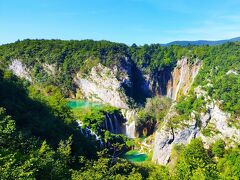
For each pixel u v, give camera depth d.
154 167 105.06
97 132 178.50
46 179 44.09
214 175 69.38
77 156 83.00
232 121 148.62
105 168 58.28
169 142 155.12
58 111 114.19
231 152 123.31
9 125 50.81
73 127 114.06
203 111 158.38
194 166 72.19
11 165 37.19
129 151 178.00
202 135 152.25
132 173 68.31
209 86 170.75
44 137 83.12
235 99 155.00
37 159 43.34
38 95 121.81
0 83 97.12
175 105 171.62
